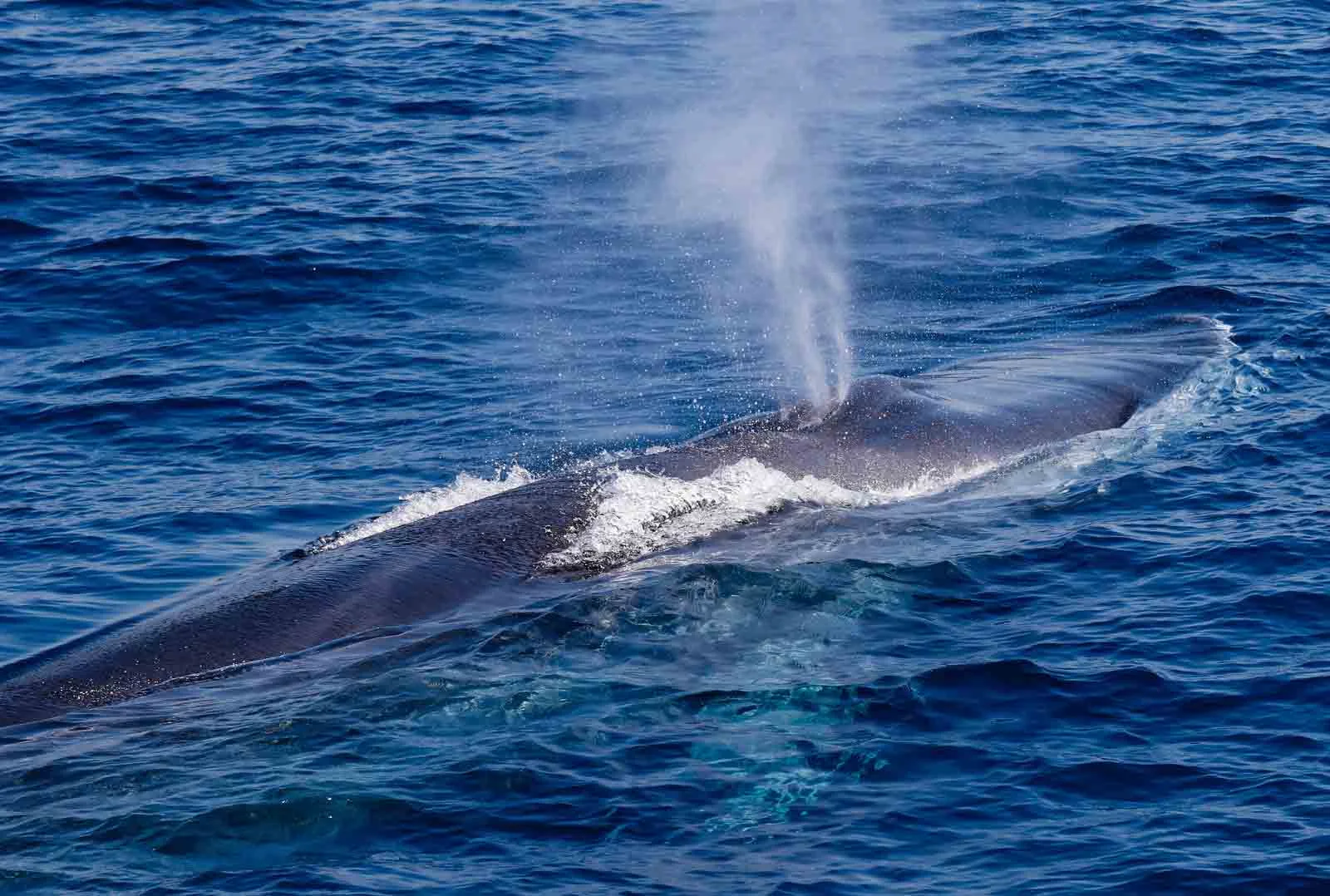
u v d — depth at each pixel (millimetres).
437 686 61000
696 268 126438
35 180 146125
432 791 54156
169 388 103750
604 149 157500
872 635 65688
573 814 53000
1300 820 51344
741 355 108375
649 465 81062
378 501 86500
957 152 152125
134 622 67938
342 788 54156
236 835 51625
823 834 51750
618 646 64688
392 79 180500
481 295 121562
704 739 57625
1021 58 182625
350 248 130250
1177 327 104562
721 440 84375
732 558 72875
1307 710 57906
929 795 53906
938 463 83375
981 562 72188
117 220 136625
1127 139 152750
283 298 120625
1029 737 57250
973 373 95500
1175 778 54188
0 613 73125
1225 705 58625
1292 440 84875
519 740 57375
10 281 123188
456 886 49250
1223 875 48844
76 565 78500
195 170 150250
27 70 181625
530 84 179750
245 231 133625
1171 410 90500
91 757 56000
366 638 64688
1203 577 69375
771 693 60875
